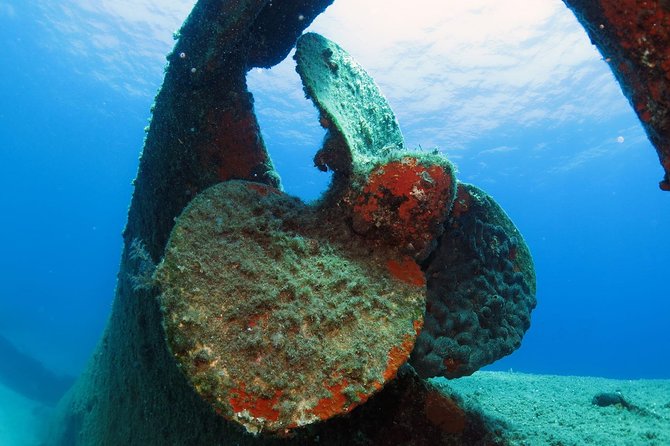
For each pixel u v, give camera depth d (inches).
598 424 217.2
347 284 124.7
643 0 91.8
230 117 187.6
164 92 189.6
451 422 159.3
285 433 97.0
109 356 280.5
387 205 136.3
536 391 310.3
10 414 768.9
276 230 137.2
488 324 167.3
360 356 106.3
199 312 108.1
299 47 162.6
